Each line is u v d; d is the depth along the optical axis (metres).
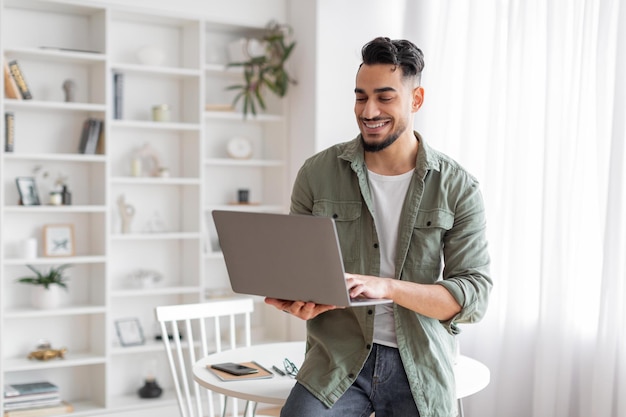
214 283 5.27
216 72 5.06
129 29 4.91
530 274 4.07
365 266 2.23
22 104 4.33
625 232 3.55
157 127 4.74
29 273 4.62
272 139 5.30
